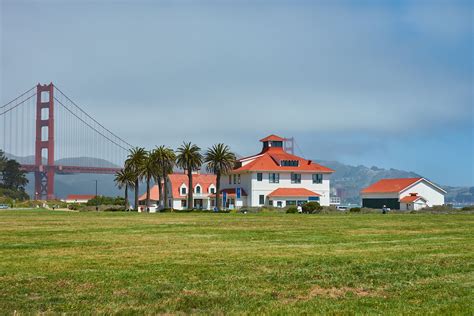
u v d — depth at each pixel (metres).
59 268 22.30
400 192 131.38
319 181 132.75
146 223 56.81
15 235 39.56
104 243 32.91
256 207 112.00
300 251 28.12
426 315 14.75
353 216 76.94
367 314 14.85
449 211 102.06
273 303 16.12
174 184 156.50
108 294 17.25
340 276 20.30
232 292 17.53
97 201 161.88
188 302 16.19
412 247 29.94
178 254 26.92
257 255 26.41
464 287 18.28
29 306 15.70
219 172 118.38
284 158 132.75
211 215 84.75
